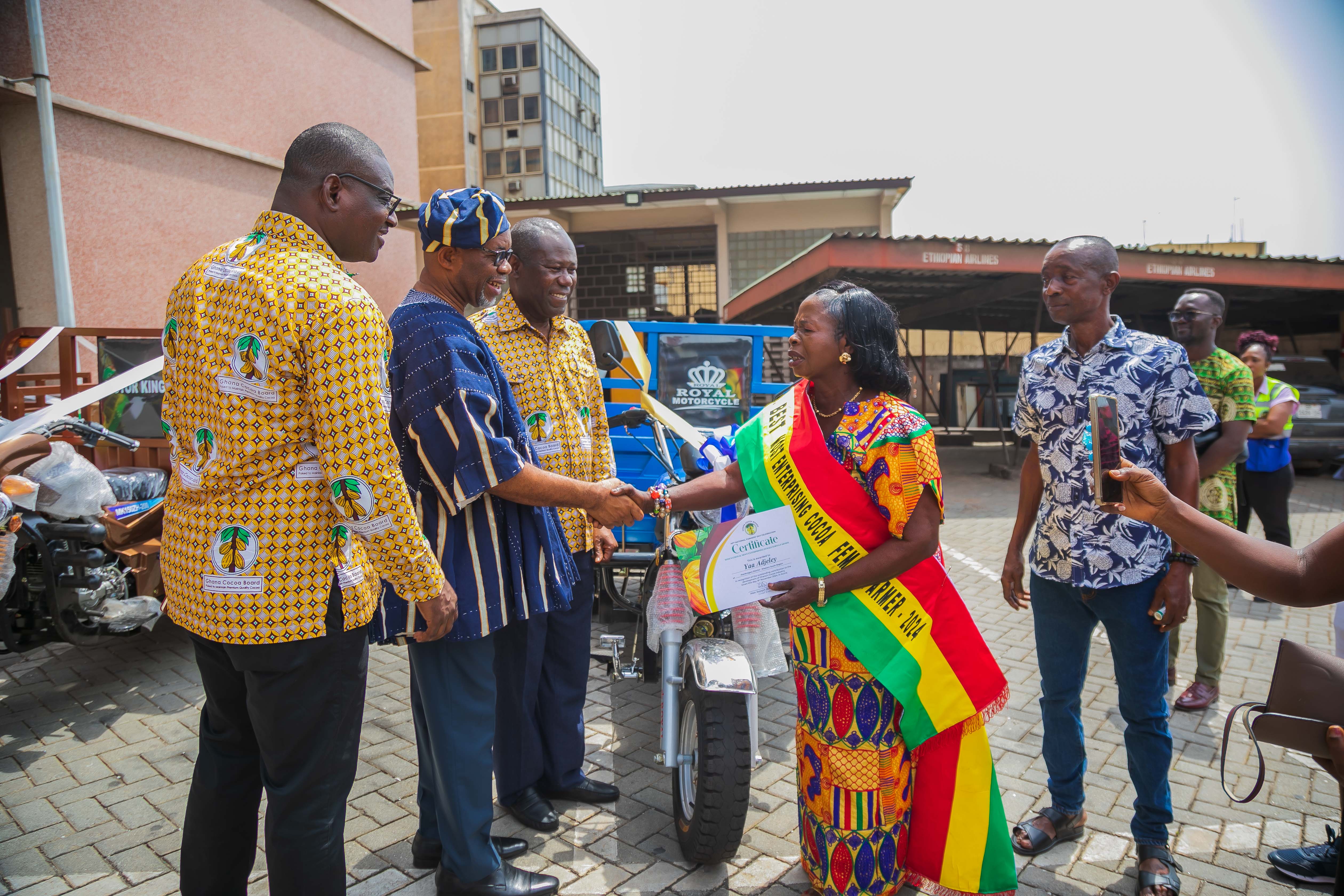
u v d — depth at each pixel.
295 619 1.68
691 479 2.86
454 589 2.10
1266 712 1.42
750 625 2.70
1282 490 5.00
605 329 2.74
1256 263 11.08
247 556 1.65
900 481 1.98
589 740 3.37
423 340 2.05
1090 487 2.42
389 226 1.90
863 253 9.94
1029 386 2.59
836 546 2.05
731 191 15.16
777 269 12.39
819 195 15.33
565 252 2.69
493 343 2.71
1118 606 2.41
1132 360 2.41
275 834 1.78
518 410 2.30
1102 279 2.43
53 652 4.36
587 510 2.24
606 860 2.53
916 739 2.09
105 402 4.77
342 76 10.36
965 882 2.11
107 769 3.09
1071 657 2.58
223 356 1.64
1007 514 8.88
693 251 17.28
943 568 2.09
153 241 7.90
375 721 3.58
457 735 2.18
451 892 2.27
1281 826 2.76
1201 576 3.63
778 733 3.48
